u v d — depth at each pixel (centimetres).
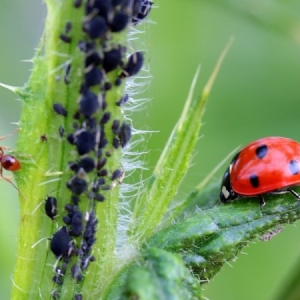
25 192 11
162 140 15
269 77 16
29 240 11
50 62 10
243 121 16
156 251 11
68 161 11
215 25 16
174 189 11
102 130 11
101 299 11
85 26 10
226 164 15
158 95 15
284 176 11
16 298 11
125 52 10
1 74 15
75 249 11
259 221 11
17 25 16
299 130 16
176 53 16
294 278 12
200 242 11
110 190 11
